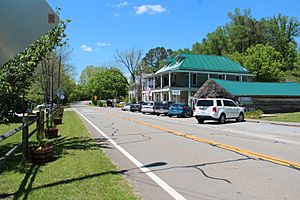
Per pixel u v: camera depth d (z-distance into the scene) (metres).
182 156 9.37
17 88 9.91
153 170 7.50
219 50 80.75
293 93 39.62
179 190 5.83
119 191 5.61
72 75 68.19
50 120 16.02
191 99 44.56
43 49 10.15
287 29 78.88
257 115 29.36
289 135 15.51
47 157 8.22
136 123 23.41
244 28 77.25
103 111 49.06
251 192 5.71
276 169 7.59
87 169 7.34
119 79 100.56
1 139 6.04
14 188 5.83
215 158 9.02
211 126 21.16
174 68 51.25
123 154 9.74
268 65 61.47
